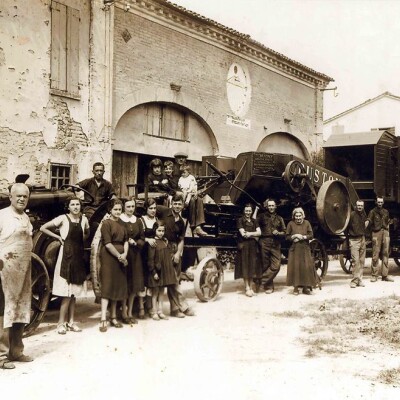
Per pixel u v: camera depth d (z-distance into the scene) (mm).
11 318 5453
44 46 11391
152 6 13953
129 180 13938
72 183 11992
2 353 5926
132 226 7645
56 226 7113
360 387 5012
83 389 4926
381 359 5949
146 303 8211
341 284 12234
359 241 11875
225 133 16984
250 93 18000
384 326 7504
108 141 12727
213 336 6992
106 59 12695
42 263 6918
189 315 8297
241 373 5414
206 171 11758
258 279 10695
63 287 6945
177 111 15555
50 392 4844
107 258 7250
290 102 20266
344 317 8172
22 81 10992
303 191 11781
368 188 14477
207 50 16156
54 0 11570
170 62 14781
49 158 11500
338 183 12148
